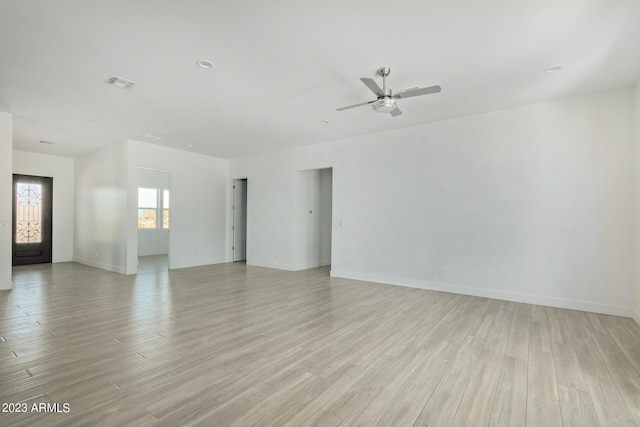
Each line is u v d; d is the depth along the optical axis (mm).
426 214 5102
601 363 2506
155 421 1760
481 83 3576
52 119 4859
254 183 7555
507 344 2871
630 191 3664
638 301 3447
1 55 2947
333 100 4098
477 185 4648
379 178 5613
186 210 7191
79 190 7809
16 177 7184
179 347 2773
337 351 2713
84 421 1749
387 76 3402
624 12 2303
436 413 1862
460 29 2551
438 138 4996
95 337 2986
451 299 4445
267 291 4906
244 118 4816
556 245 4082
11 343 2834
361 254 5816
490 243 4535
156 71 3279
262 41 2734
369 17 2400
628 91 3680
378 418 1810
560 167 4066
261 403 1943
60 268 6898
